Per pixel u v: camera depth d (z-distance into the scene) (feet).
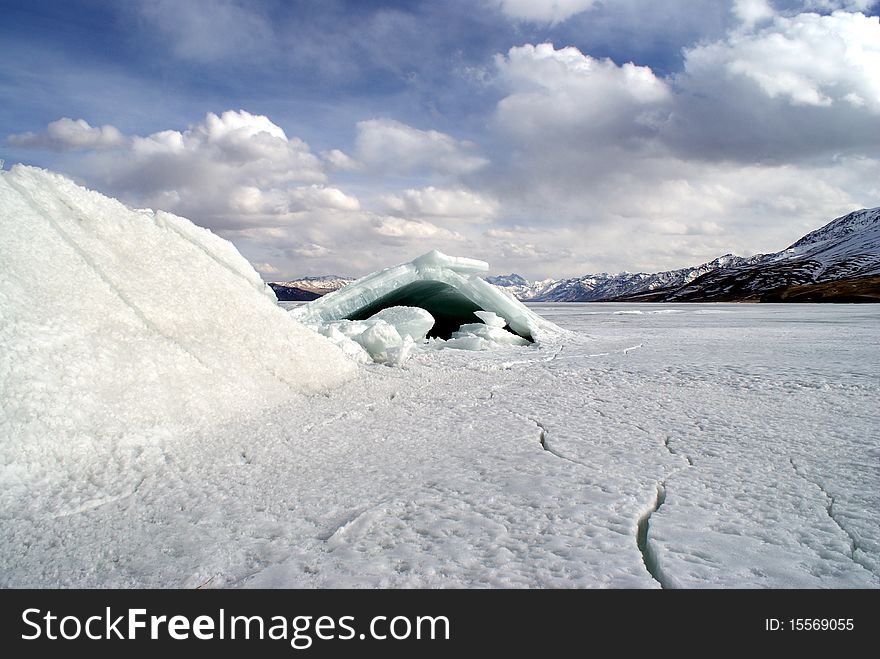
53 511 13.24
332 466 16.78
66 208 23.52
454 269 62.80
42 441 15.23
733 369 38.19
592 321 125.08
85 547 11.69
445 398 27.53
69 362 17.75
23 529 12.39
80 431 16.28
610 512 13.16
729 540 11.78
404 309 55.67
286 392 25.38
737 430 21.11
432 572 10.44
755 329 89.97
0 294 17.87
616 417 23.41
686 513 13.15
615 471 16.20
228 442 18.79
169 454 17.22
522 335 62.03
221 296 27.02
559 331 65.51
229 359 24.31
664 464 16.85
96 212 24.49
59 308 19.42
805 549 11.39
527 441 19.51
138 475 15.64
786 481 15.34
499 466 16.69
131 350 20.26
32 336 17.51
